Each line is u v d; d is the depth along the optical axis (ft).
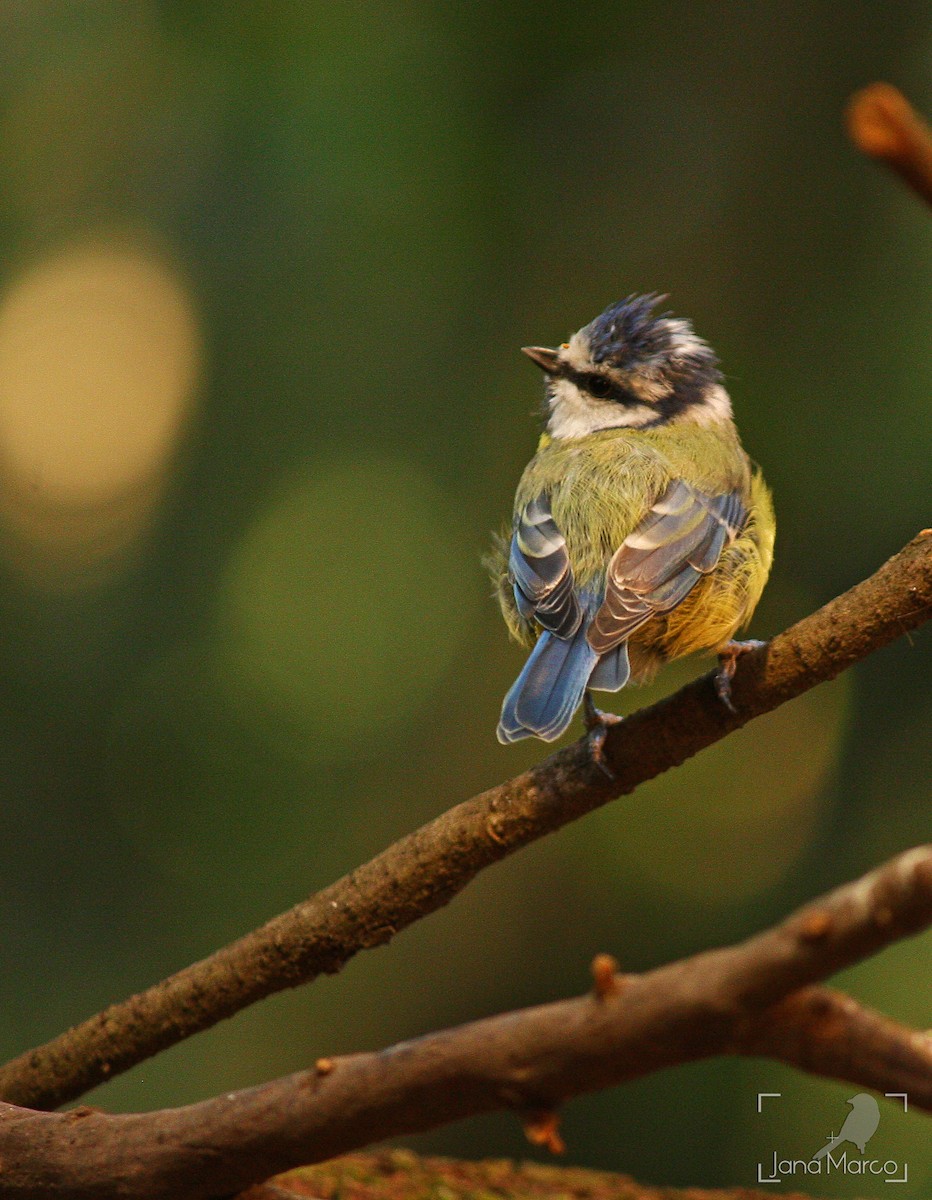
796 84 42.39
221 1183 10.67
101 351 53.11
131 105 47.24
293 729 43.83
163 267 48.96
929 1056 8.03
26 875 43.29
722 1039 8.30
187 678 45.09
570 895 42.27
